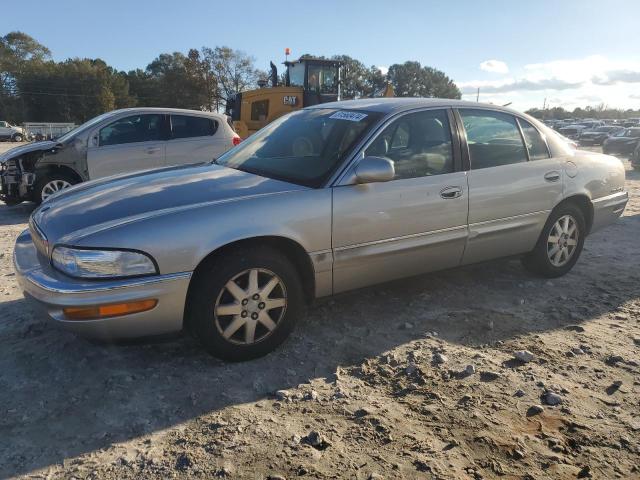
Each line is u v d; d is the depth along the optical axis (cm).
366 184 364
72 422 276
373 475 238
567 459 251
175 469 241
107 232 296
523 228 452
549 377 322
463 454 253
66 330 300
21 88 8262
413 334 379
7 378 316
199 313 316
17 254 350
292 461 246
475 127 431
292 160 389
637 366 338
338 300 437
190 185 356
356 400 297
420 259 399
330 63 1492
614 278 504
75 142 809
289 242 342
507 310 424
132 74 9500
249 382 315
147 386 310
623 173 540
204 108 6544
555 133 492
